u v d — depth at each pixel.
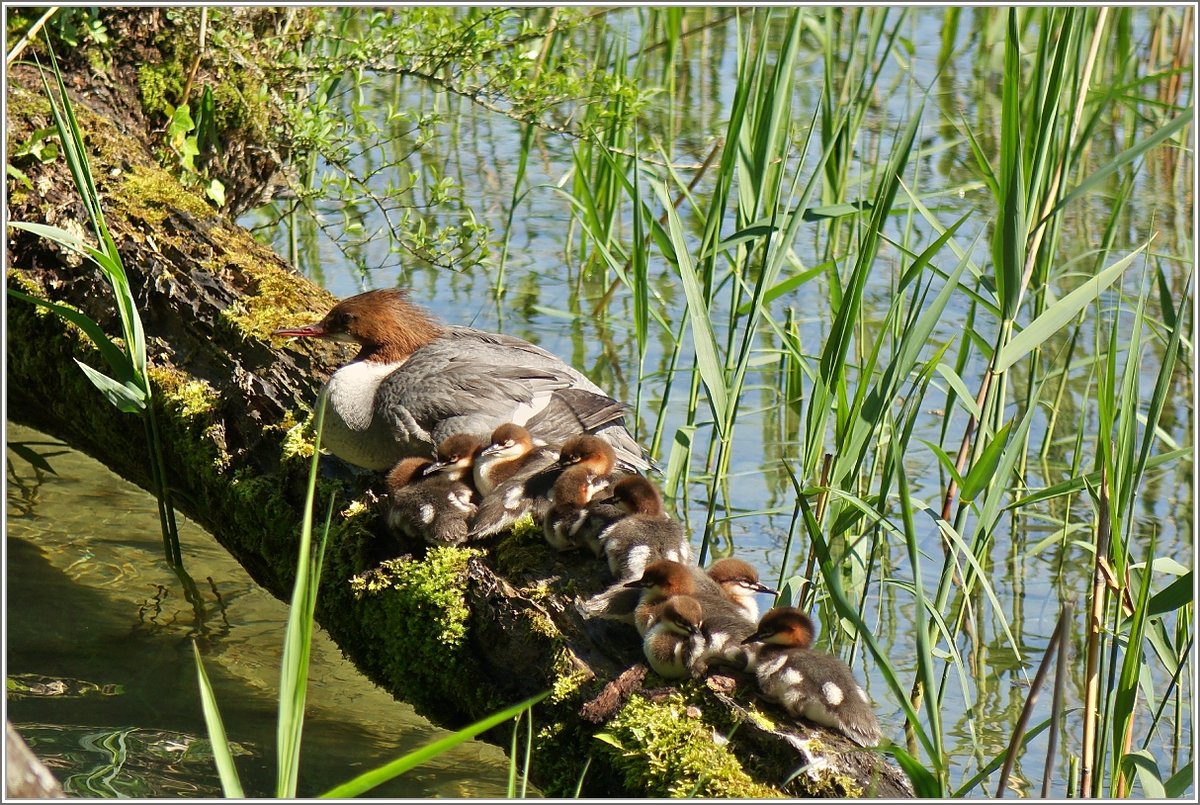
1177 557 12.06
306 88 15.64
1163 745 9.89
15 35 13.33
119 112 13.86
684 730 7.27
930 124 20.69
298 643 6.12
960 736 10.05
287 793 6.07
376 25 14.27
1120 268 8.91
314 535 9.71
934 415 14.59
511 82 14.15
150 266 11.82
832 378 9.32
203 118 14.04
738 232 11.00
